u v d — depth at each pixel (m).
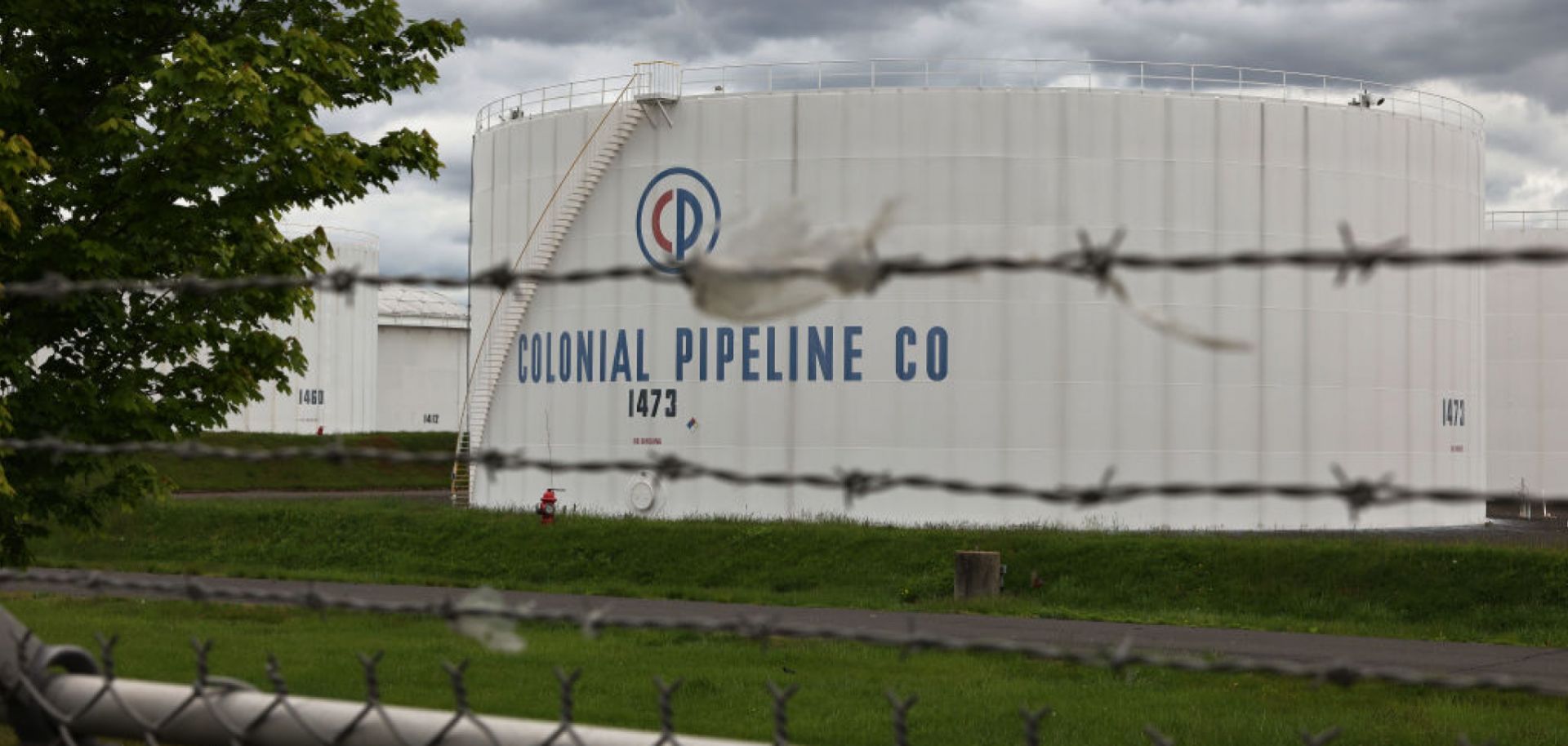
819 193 40.94
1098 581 31.48
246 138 15.26
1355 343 41.97
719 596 30.88
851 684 17.22
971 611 28.59
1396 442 42.81
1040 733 14.24
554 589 33.22
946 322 39.53
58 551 39.94
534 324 44.84
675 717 14.88
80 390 15.53
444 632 21.61
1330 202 42.22
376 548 39.22
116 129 14.76
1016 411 39.41
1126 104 40.59
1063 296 39.66
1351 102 43.47
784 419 40.22
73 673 4.66
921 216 40.22
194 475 62.53
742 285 3.30
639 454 41.97
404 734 4.03
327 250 16.84
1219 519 39.97
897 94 40.59
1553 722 15.39
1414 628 26.69
